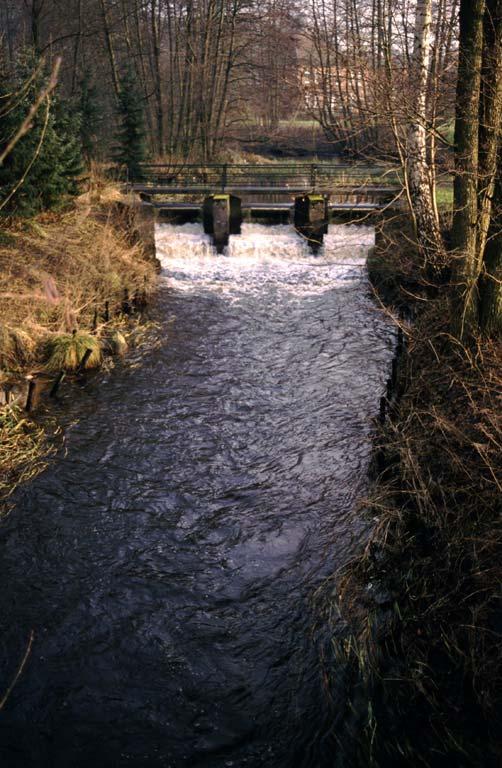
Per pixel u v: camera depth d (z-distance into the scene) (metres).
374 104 10.43
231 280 16.69
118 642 5.64
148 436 9.02
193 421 9.47
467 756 4.29
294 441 8.93
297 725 4.84
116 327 13.00
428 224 11.81
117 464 8.33
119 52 36.91
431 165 10.77
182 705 5.05
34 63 14.95
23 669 5.34
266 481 8.02
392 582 5.86
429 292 11.96
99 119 23.39
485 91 7.32
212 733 4.83
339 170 24.70
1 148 13.67
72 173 16.50
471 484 5.92
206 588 6.27
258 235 19.69
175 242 18.72
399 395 8.72
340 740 4.66
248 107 40.84
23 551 6.70
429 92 10.20
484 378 6.85
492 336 7.80
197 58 32.28
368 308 14.41
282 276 17.00
